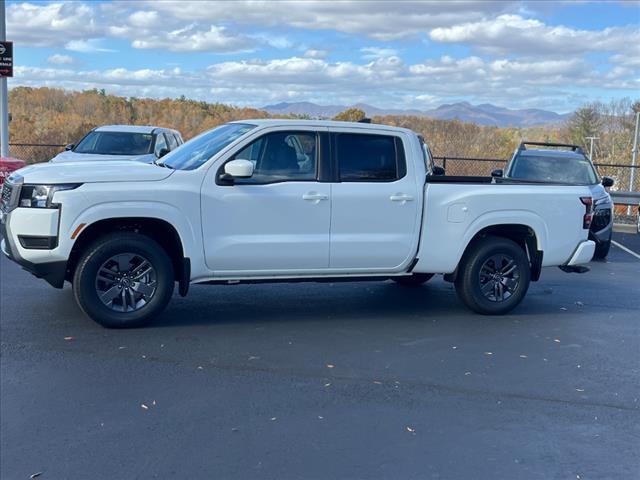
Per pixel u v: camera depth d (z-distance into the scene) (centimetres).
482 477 397
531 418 486
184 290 677
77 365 560
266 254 681
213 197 660
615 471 410
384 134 726
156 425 452
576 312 814
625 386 558
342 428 457
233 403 493
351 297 841
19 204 630
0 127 1781
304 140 697
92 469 394
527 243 805
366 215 709
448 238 743
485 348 650
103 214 628
